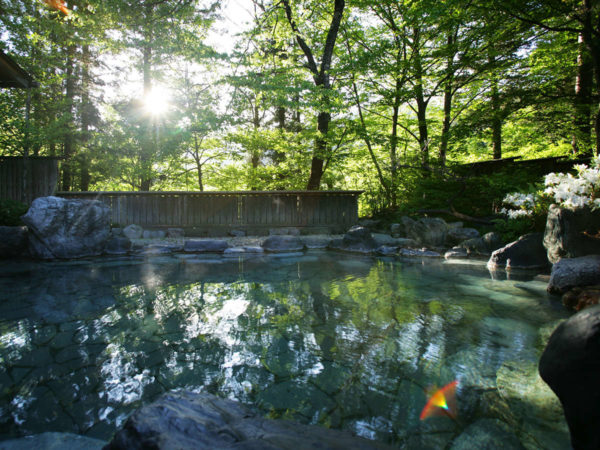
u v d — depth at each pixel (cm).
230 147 1451
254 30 1094
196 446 123
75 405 202
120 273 600
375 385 224
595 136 942
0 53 775
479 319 349
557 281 434
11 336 312
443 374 237
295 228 1153
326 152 1266
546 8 909
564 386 133
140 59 1252
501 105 1055
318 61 1448
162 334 318
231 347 287
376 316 365
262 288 493
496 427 179
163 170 1377
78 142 1279
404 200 1248
